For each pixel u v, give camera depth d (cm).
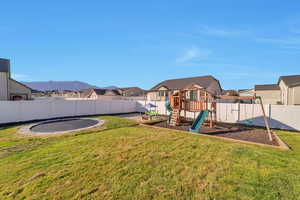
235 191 269
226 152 457
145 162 392
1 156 459
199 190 275
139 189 281
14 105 1114
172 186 289
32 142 618
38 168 370
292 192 263
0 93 1516
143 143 560
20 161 417
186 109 1029
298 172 331
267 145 539
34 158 435
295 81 1916
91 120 1243
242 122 1058
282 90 2245
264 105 965
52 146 550
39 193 276
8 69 1623
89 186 293
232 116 1107
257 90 2842
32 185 300
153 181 306
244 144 559
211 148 497
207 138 645
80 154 454
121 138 638
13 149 528
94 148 508
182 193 268
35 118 1232
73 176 329
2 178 330
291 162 382
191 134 724
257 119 994
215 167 360
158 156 430
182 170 349
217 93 2522
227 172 335
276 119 920
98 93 3912
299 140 620
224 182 298
